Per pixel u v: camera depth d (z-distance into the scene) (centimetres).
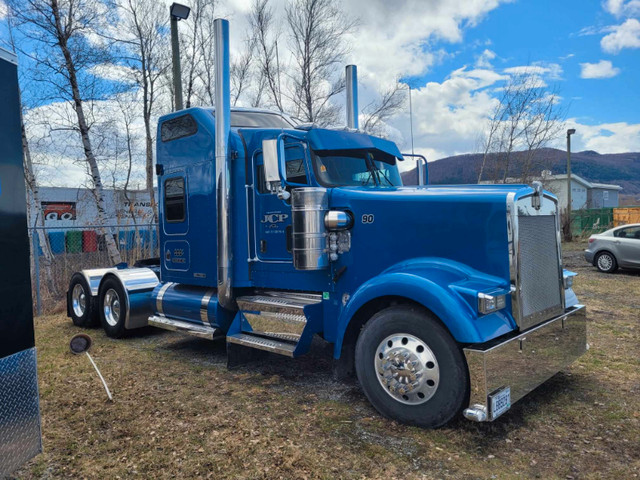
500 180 1933
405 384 370
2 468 269
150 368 564
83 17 1159
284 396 456
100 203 1230
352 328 428
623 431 359
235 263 540
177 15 1084
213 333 570
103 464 335
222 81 527
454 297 351
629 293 980
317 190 444
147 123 1664
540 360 389
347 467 319
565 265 1545
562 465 313
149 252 1313
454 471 310
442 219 402
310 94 1677
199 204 591
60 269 1215
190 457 340
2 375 271
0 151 277
